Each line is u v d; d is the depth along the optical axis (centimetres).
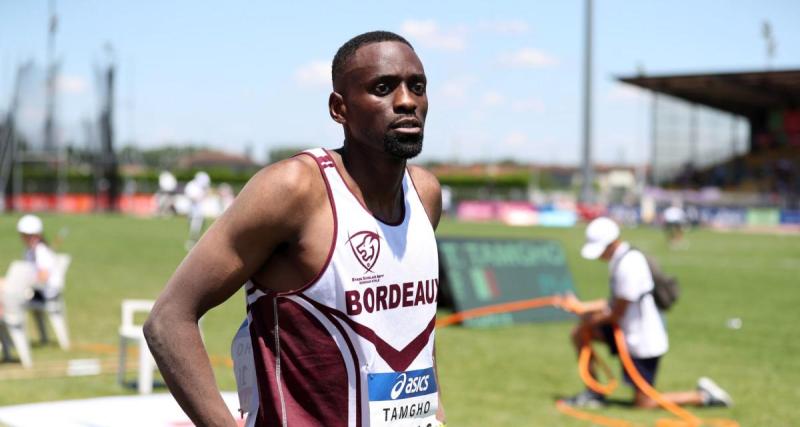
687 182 5425
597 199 5575
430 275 223
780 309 1414
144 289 1522
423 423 223
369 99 205
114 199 4794
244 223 200
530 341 1068
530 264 1298
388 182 214
